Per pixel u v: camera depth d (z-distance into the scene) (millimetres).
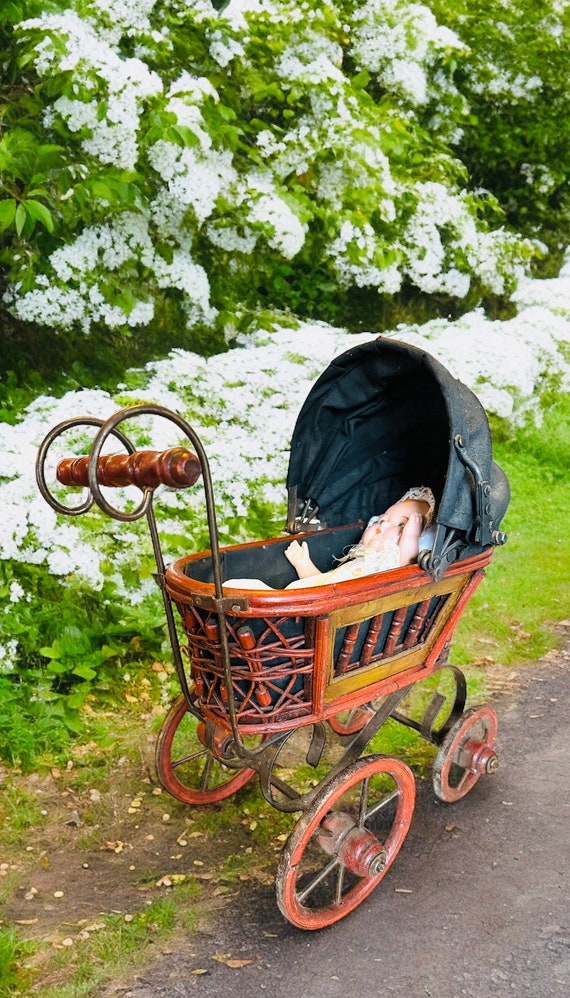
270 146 6629
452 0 8789
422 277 7875
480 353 7684
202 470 2244
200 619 2537
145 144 5516
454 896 2881
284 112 6758
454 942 2654
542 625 5191
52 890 2918
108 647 4227
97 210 5695
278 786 2883
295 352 6145
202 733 2979
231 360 5984
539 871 3002
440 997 2428
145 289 6211
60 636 4164
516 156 9672
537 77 9094
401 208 7621
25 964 2545
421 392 3309
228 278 6855
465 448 2740
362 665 2807
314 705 2637
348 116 6797
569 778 3615
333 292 7648
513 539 6418
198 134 5527
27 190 5102
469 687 4418
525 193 9992
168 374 5691
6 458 4352
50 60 5035
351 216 6914
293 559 3324
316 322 7215
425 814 3381
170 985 2482
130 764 3668
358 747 2873
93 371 6199
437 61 8508
